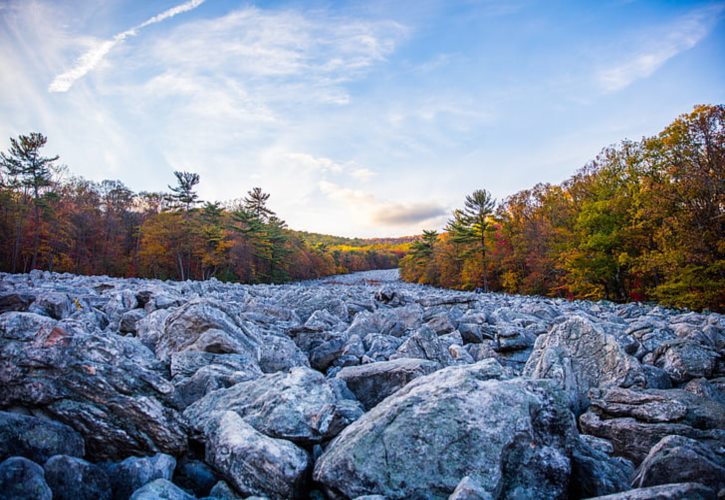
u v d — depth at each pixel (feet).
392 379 22.48
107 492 12.96
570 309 77.41
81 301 41.78
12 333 19.85
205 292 74.08
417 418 14.47
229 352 26.50
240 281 257.34
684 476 13.97
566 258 146.00
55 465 12.39
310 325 40.04
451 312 55.42
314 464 14.99
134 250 245.24
